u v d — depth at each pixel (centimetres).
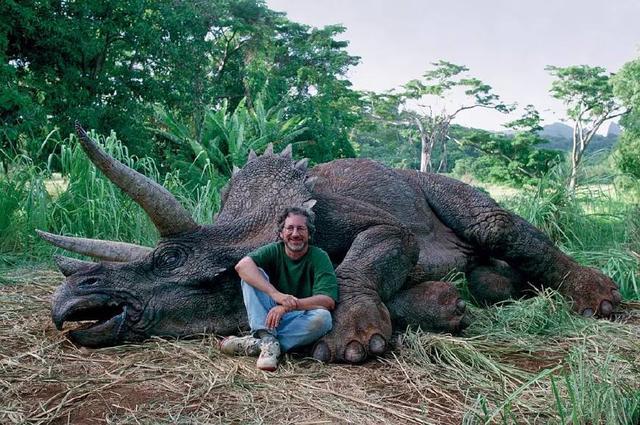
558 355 466
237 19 3894
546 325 528
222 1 3897
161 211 459
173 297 454
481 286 609
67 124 2192
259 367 408
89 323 472
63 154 884
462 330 507
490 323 528
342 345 421
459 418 357
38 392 371
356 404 367
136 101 2450
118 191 840
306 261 442
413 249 511
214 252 466
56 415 343
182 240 467
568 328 523
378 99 5906
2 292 579
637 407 350
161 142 2392
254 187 506
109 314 459
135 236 804
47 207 810
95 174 838
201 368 406
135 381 386
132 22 2403
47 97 2231
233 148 1931
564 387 392
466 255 614
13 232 770
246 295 432
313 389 383
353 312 432
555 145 8094
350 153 4234
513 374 420
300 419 347
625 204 941
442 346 446
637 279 687
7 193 802
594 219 906
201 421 339
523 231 597
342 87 4591
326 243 502
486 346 470
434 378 405
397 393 385
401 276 491
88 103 2298
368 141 6284
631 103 3391
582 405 347
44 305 539
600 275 595
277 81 4056
